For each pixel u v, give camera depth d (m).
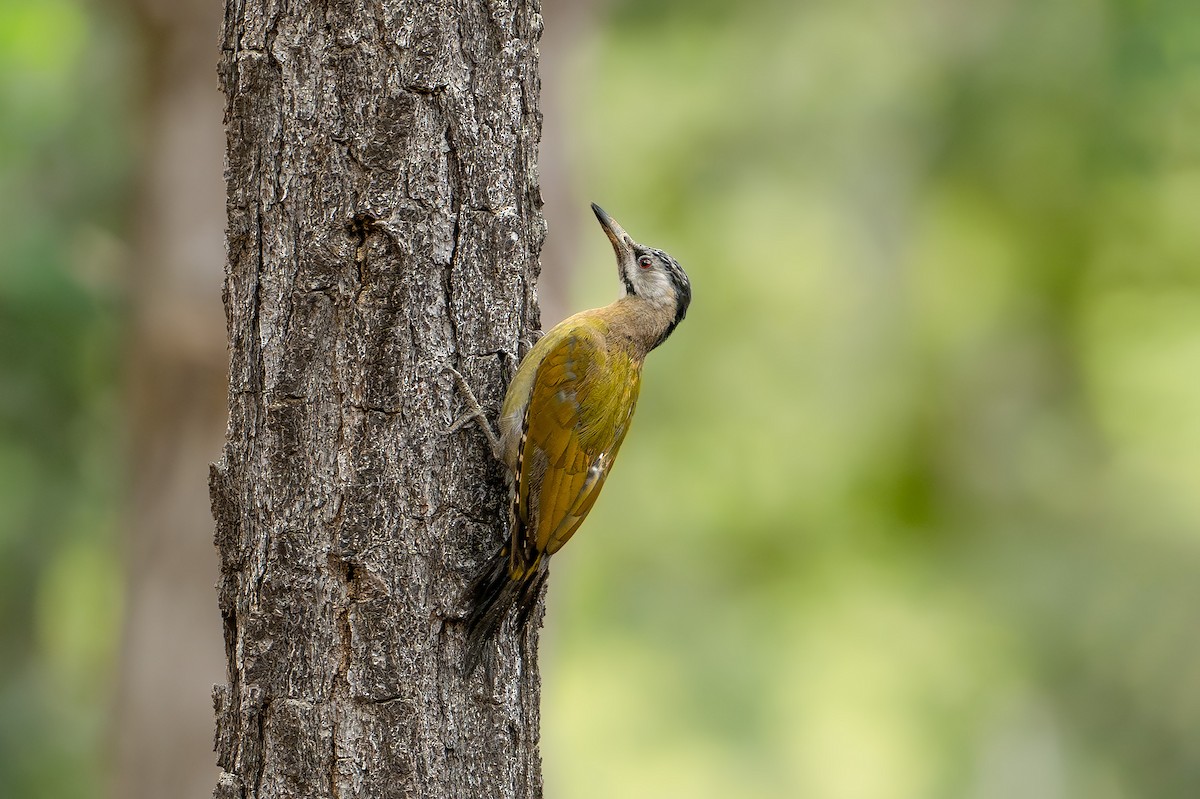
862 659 19.78
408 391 5.55
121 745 11.67
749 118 19.30
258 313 5.56
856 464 20.16
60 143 14.70
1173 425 18.86
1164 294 18.19
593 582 20.62
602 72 18.70
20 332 13.61
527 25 5.89
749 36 18.70
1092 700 18.83
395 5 5.50
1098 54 16.41
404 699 5.48
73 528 15.74
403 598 5.51
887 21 18.45
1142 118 16.50
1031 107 17.36
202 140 11.86
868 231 19.59
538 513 6.30
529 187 5.96
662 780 18.83
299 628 5.47
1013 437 19.70
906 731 19.25
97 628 17.98
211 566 11.68
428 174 5.56
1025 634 19.20
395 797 5.45
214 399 11.75
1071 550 19.27
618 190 19.72
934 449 19.84
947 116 18.17
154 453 11.75
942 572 19.91
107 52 14.54
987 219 18.81
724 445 20.39
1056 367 19.44
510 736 5.80
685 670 19.67
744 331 20.16
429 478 5.61
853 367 20.08
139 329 11.93
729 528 20.53
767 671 19.64
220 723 5.66
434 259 5.60
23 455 14.39
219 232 11.89
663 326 7.48
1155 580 18.78
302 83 5.51
